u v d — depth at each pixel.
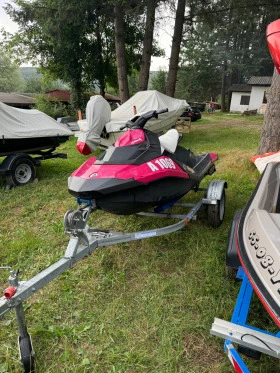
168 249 3.25
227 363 1.90
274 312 1.38
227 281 2.63
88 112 6.61
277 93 5.74
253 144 9.75
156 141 3.02
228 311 2.28
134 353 2.00
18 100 23.03
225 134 12.64
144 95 9.91
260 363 1.87
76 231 2.23
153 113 3.00
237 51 34.69
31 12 15.97
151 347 2.05
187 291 2.55
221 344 2.05
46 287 2.71
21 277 2.90
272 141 5.99
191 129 14.96
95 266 2.99
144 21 12.77
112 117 8.97
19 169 5.73
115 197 2.58
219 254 3.06
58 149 10.05
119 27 13.38
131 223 3.88
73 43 17.19
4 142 5.41
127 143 2.87
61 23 14.96
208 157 4.20
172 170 2.91
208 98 44.06
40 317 2.36
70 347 2.09
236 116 26.05
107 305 2.46
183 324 2.21
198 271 2.82
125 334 2.16
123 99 14.20
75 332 2.19
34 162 6.03
